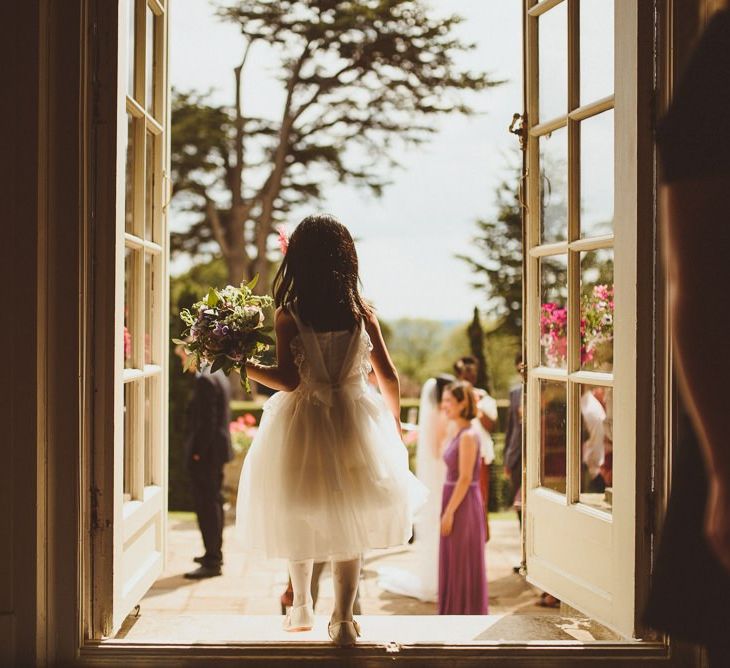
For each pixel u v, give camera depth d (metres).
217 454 6.23
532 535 3.63
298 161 18.61
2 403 2.72
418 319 30.77
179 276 20.94
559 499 3.42
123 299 3.01
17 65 2.73
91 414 2.88
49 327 2.79
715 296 1.22
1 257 2.72
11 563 2.73
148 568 3.44
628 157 2.93
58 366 2.80
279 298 3.01
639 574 2.87
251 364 2.87
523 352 3.71
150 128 3.56
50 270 2.79
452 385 5.05
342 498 2.76
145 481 3.59
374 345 2.99
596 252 3.21
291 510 2.77
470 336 10.62
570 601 3.28
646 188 2.89
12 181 2.73
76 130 2.80
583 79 3.31
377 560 6.98
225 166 19.22
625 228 2.95
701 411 1.22
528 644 2.86
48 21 2.78
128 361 3.30
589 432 3.26
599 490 3.20
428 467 5.70
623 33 2.97
